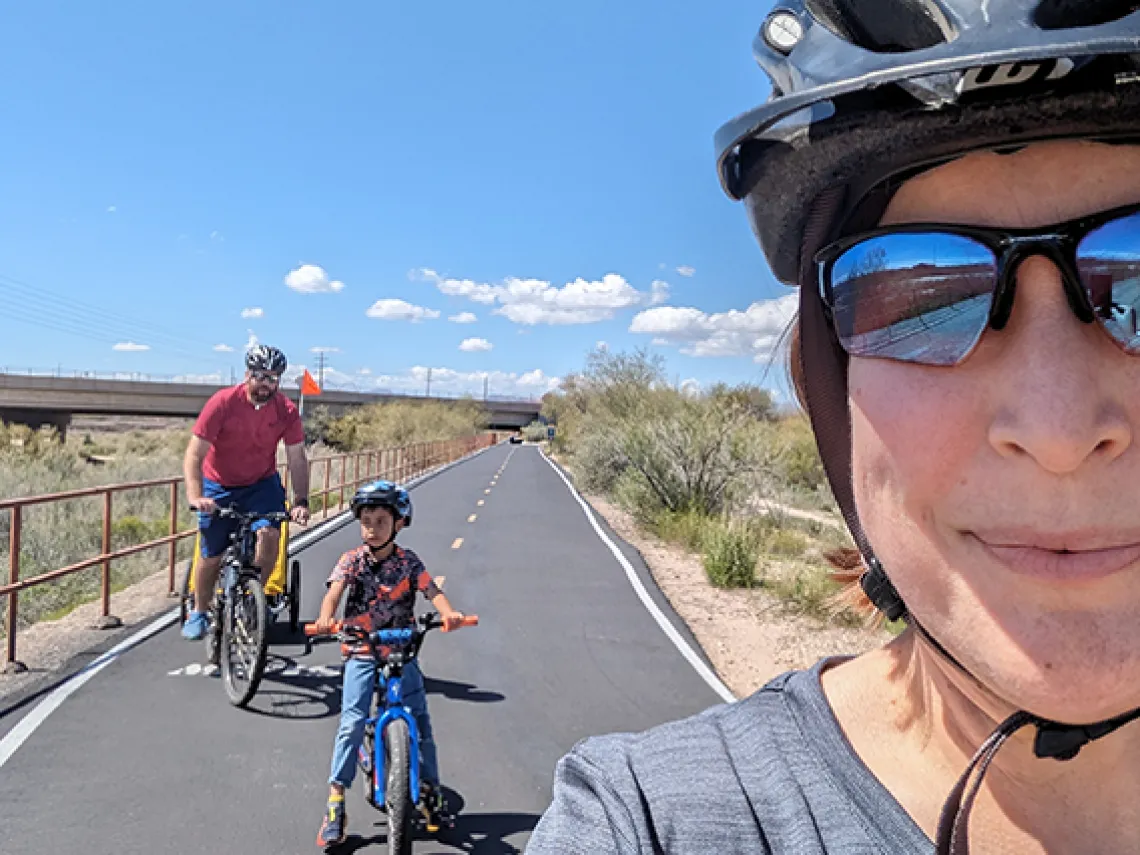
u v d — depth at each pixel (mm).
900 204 688
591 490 23750
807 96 694
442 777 4512
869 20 724
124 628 7277
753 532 11750
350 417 51781
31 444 24781
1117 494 544
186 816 3961
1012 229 605
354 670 3811
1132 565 551
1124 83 581
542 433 96000
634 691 6020
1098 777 706
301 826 3896
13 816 3916
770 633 7762
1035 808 711
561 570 10922
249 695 5215
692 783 777
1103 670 540
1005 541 567
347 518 15484
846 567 1014
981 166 639
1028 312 580
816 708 815
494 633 7660
